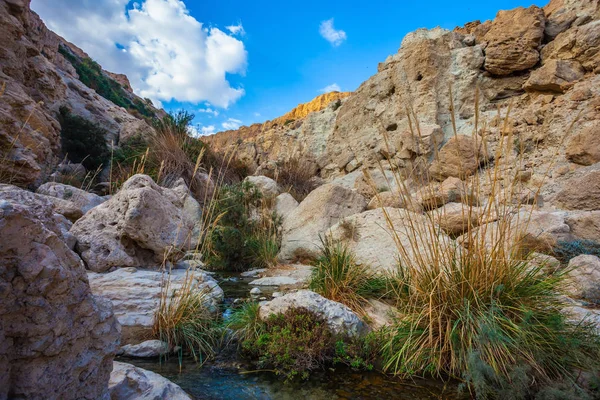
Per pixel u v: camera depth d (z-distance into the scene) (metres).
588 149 8.16
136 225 4.67
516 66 11.52
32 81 12.75
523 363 2.38
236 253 7.01
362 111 15.73
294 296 3.36
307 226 7.73
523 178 8.77
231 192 8.79
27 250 1.22
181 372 2.65
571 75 10.17
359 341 3.02
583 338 2.62
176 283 4.14
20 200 1.61
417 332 2.85
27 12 13.12
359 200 8.33
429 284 2.94
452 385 2.53
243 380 2.57
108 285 3.79
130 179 5.66
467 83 12.55
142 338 3.07
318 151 18.48
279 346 2.87
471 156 9.20
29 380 1.24
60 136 12.25
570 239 5.68
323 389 2.46
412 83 13.52
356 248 5.42
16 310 1.20
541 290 2.82
